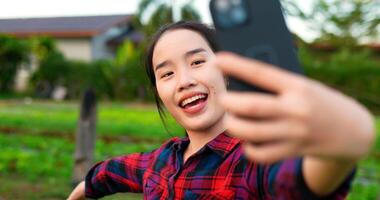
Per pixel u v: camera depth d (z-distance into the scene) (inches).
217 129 62.4
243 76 27.6
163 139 541.0
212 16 33.6
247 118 26.9
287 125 26.2
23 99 1198.9
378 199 252.7
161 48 62.7
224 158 59.4
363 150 27.5
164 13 1279.5
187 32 62.1
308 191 35.1
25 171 326.6
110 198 229.6
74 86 1267.2
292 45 33.6
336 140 26.7
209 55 61.5
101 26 1428.4
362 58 1063.6
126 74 1207.6
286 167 37.6
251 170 52.4
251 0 33.5
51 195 265.3
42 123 650.2
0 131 586.9
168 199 64.3
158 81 63.9
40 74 1280.8
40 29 1514.5
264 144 27.0
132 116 808.3
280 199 38.6
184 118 62.2
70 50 1449.3
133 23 1448.1
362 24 347.6
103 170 83.2
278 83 26.9
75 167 279.4
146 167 75.9
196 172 61.7
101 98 1247.5
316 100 26.3
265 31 33.2
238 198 55.2
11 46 1279.5
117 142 520.7
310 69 1053.2
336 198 34.9
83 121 279.4
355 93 1051.3
